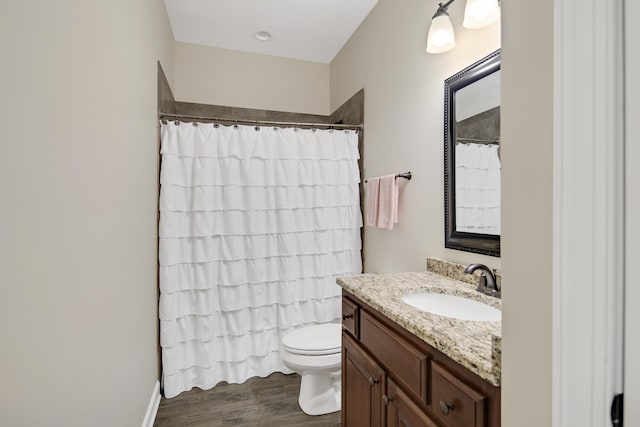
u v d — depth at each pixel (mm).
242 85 2977
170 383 2033
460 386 809
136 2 1490
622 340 458
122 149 1306
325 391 1903
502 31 632
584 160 481
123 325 1333
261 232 2277
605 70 459
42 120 752
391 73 2100
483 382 750
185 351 2127
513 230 613
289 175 2326
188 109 2820
